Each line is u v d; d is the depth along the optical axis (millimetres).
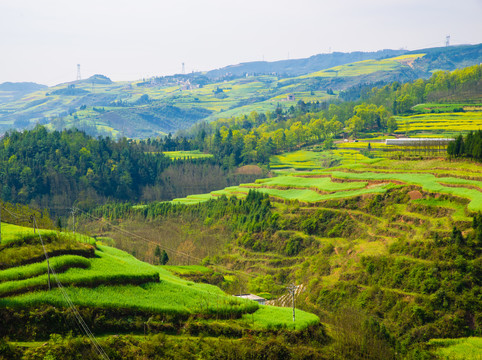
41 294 106125
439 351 120062
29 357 94000
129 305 112438
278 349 111312
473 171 199375
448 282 136125
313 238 196500
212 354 107250
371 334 121312
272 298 165250
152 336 107812
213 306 122375
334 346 117688
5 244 121438
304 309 153375
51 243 129125
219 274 187125
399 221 178875
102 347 100875
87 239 162250
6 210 168375
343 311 139000
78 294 110938
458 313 128875
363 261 159625
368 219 191375
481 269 136750
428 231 158000
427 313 131625
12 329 99062
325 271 170625
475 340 122312
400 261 150250
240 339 114188
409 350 122250
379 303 142500
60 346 97375
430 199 180875
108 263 132250
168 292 126062
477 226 146750
